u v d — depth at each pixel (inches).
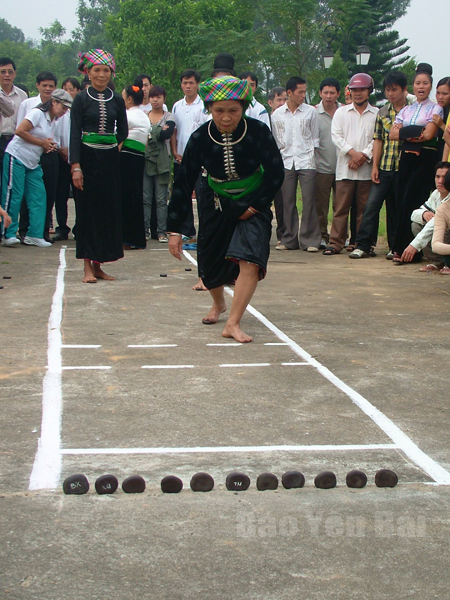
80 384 159.3
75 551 94.1
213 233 202.8
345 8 1268.5
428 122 318.0
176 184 204.2
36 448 125.1
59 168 393.7
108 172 271.7
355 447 127.7
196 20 1331.2
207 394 153.8
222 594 86.0
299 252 373.1
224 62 269.4
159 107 394.6
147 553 94.0
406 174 326.3
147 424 136.7
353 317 226.1
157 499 108.0
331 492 111.1
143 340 196.2
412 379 166.1
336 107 382.6
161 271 304.5
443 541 98.0
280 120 366.9
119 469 117.8
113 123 271.4
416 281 289.9
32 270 301.4
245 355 183.3
